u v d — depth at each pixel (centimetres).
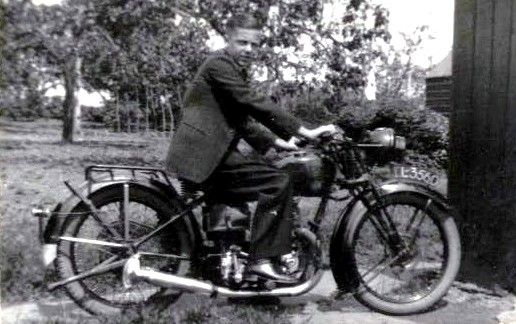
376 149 399
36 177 859
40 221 363
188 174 358
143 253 365
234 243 373
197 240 378
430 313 405
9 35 568
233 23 370
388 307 398
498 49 430
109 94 1552
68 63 902
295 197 383
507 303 422
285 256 368
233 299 408
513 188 424
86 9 907
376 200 393
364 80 1097
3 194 596
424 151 1198
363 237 514
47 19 760
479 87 444
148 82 1199
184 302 411
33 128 1777
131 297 401
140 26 1033
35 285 418
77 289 368
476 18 443
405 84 1656
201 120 362
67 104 1511
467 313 404
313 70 1042
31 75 647
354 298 429
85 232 417
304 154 384
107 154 1242
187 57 1138
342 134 381
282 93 1030
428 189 400
